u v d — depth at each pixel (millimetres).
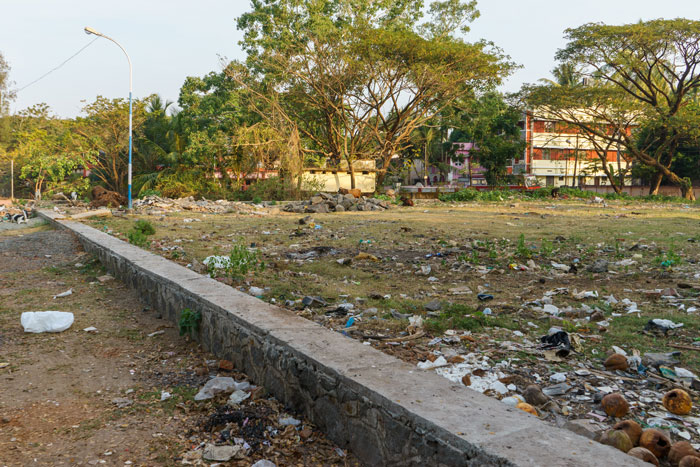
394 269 7891
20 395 3803
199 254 9148
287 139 29922
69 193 33094
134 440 3164
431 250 9773
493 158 44500
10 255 9758
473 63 28906
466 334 4527
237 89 31812
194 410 3580
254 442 3113
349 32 29953
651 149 44125
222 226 14422
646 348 4129
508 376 3498
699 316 4969
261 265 7578
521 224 14812
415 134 40125
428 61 28672
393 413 2582
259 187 29422
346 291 6305
